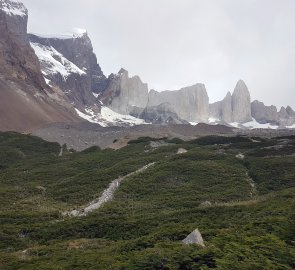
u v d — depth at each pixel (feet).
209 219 169.99
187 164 328.29
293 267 84.53
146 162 361.51
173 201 242.17
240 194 251.19
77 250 147.43
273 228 113.19
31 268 119.96
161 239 138.21
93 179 311.06
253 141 477.36
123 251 130.31
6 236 176.76
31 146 547.08
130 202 247.70
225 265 82.43
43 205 248.73
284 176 286.05
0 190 284.61
